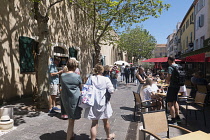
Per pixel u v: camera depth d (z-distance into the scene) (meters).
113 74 11.70
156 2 9.54
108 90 3.41
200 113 6.20
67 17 12.21
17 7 7.73
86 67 15.82
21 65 7.95
